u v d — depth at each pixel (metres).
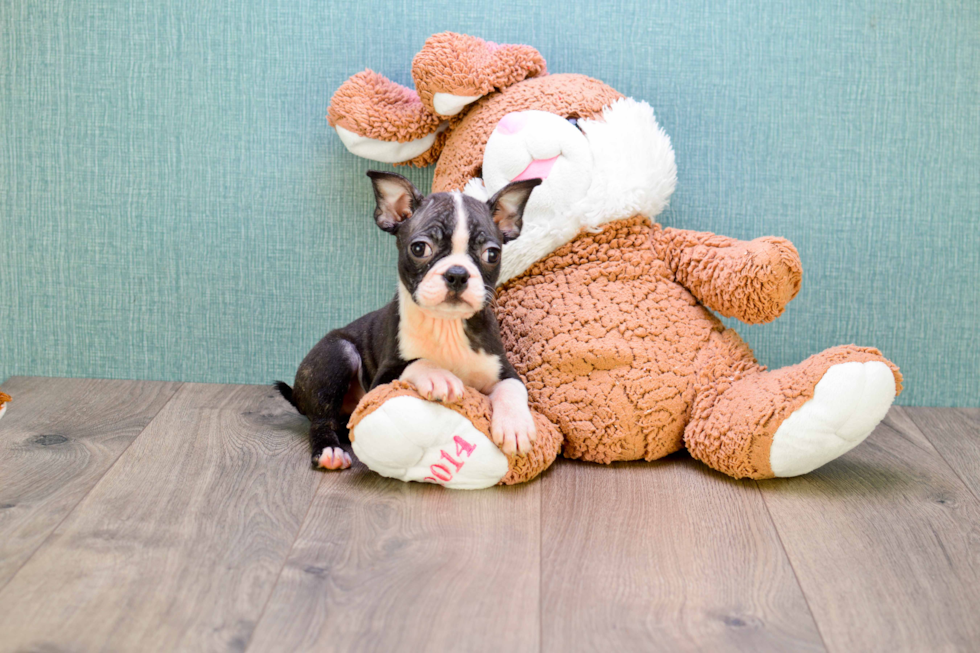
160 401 2.10
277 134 2.12
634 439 1.77
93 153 2.13
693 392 1.79
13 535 1.43
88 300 2.21
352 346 1.87
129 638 1.17
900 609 1.29
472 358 1.70
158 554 1.39
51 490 1.60
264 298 2.20
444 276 1.50
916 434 2.01
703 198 2.13
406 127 1.97
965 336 2.18
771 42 2.06
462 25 2.07
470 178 1.86
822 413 1.62
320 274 2.18
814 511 1.60
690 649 1.18
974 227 2.13
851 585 1.35
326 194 2.14
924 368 2.20
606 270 1.86
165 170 2.14
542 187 1.81
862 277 2.16
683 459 1.84
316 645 1.17
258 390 2.20
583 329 1.80
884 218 2.13
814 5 2.04
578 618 1.24
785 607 1.29
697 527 1.53
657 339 1.80
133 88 2.10
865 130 2.09
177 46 2.08
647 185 1.85
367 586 1.31
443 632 1.20
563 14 2.06
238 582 1.31
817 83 2.08
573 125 1.85
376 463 1.62
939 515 1.59
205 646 1.16
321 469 1.73
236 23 2.07
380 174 1.62
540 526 1.52
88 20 2.07
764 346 2.19
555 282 1.86
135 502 1.57
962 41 2.05
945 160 2.10
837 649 1.19
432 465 1.61
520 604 1.27
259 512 1.54
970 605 1.30
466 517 1.54
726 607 1.28
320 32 2.07
